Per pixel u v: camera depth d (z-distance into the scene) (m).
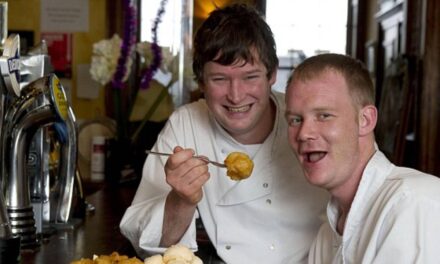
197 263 1.16
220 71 1.48
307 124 1.24
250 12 1.50
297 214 1.61
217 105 1.53
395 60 4.54
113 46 3.30
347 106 1.24
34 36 3.91
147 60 3.48
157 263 1.13
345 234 1.25
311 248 1.50
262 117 1.59
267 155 1.61
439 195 1.15
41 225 1.66
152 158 1.71
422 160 3.97
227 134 1.62
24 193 1.54
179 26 3.83
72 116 1.77
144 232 1.53
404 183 1.17
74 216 1.93
